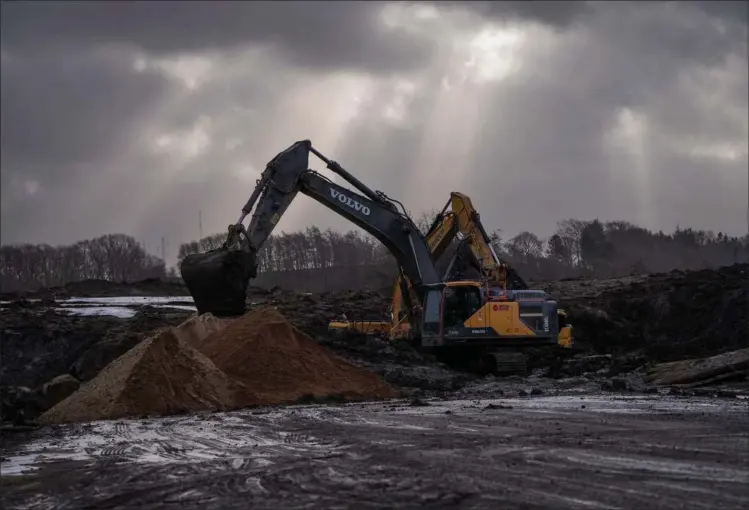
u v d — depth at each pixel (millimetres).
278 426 18672
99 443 17328
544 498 10250
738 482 10875
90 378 32219
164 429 19062
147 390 22984
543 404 21422
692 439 14438
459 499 10344
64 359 36375
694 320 44469
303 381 25812
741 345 39219
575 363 36062
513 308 32406
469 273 39344
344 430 17422
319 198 33344
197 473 13102
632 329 45375
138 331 38625
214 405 23547
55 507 11258
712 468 11812
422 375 30906
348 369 27016
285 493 11242
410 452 14031
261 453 14820
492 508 9844
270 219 31984
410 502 10312
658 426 16219
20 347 36656
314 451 14742
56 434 19203
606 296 49344
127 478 12977
